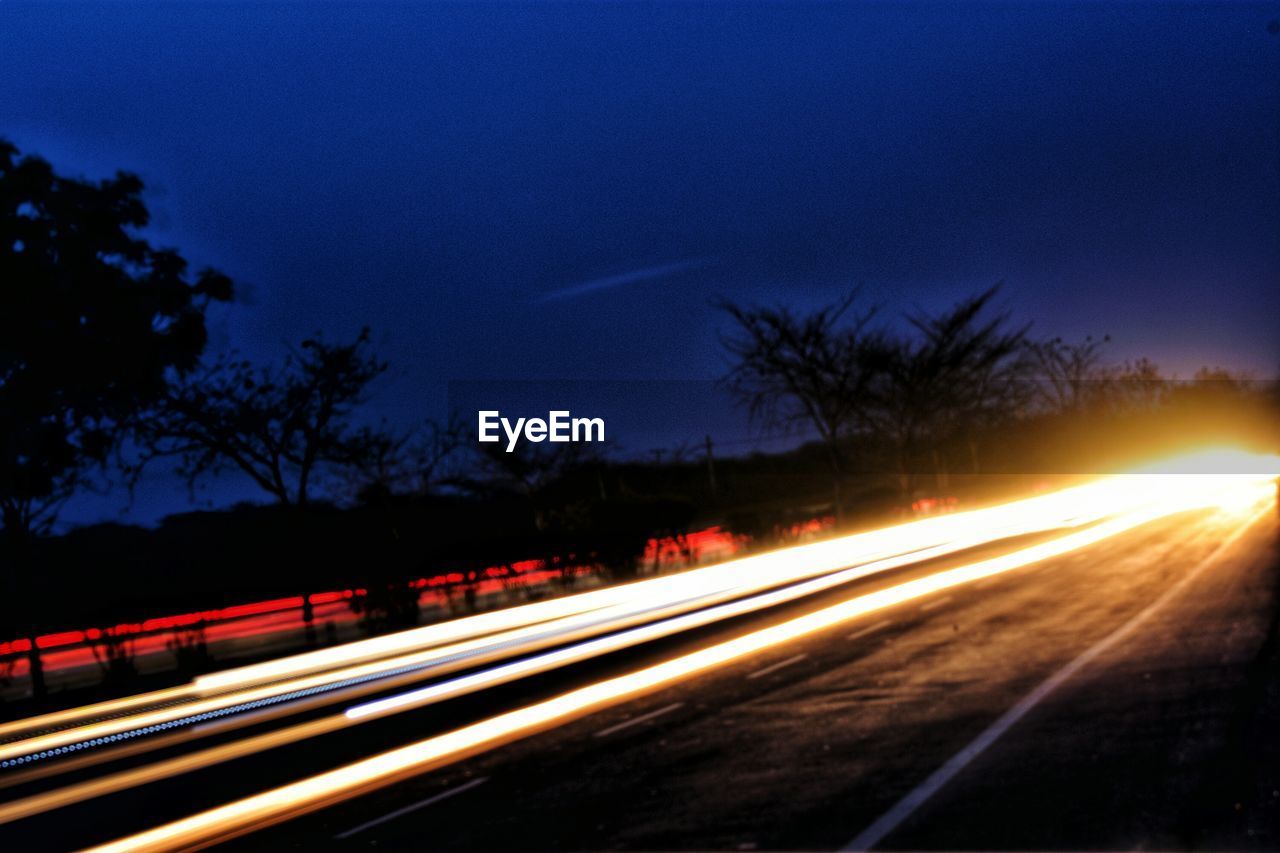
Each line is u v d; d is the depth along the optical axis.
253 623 27.50
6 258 19.02
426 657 17.84
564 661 17.28
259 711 14.45
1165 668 13.68
